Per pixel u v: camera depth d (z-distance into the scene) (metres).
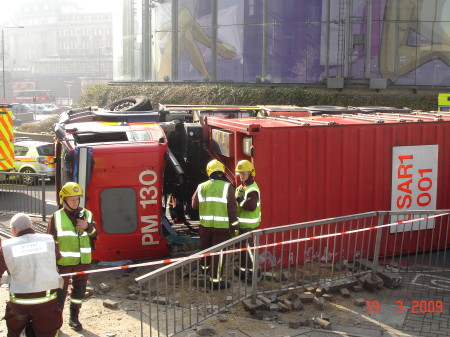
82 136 8.48
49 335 5.08
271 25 25.77
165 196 9.75
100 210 7.88
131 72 32.72
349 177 8.30
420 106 24.19
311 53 25.22
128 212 8.00
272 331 5.98
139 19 31.53
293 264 8.09
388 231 8.65
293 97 24.84
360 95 24.55
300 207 8.05
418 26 24.73
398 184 8.61
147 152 7.93
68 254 5.95
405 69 24.95
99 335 5.96
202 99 26.42
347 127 8.20
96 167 7.77
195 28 28.11
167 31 29.50
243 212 7.36
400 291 7.25
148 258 8.39
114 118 9.67
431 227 9.00
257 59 26.36
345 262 7.91
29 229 5.10
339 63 24.92
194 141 9.59
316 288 7.05
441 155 8.91
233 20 26.78
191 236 9.82
